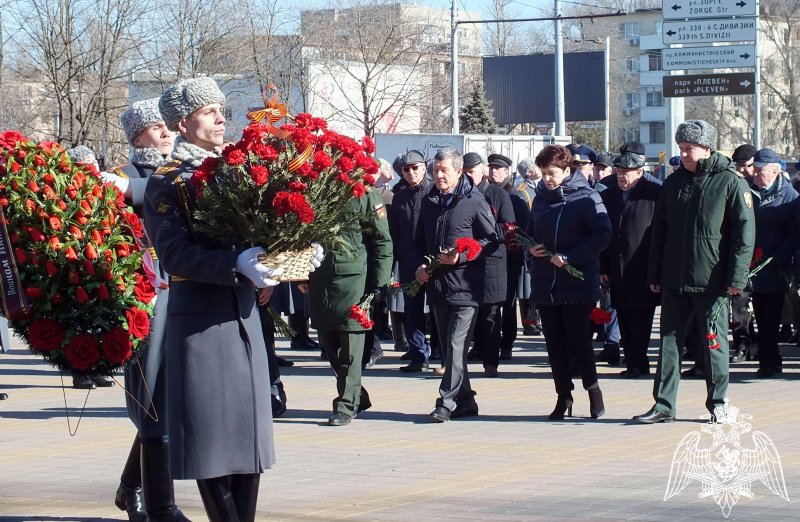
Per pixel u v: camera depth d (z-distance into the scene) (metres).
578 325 9.24
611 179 13.27
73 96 25.77
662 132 83.06
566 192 9.21
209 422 5.11
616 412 9.72
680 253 8.97
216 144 5.40
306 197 4.89
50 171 5.52
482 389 11.28
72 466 7.82
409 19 41.91
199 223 5.05
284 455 8.12
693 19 20.27
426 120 44.28
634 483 6.97
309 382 12.05
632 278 11.77
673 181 9.09
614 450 8.08
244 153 4.88
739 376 11.92
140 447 6.21
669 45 20.39
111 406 10.55
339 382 9.48
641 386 11.28
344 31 39.97
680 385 11.34
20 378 12.63
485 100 48.75
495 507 6.42
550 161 9.20
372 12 40.03
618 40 81.06
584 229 9.18
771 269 11.65
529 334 16.62
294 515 6.32
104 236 5.53
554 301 9.19
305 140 4.90
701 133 8.90
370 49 39.97
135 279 5.53
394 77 41.06
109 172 6.11
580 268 9.14
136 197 5.99
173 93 5.34
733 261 8.79
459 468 7.57
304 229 4.90
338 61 38.59
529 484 7.02
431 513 6.32
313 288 9.41
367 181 5.11
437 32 45.06
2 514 6.47
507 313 13.50
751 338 13.49
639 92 83.31
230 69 31.48
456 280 9.36
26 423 9.65
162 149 6.39
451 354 9.45
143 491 6.01
